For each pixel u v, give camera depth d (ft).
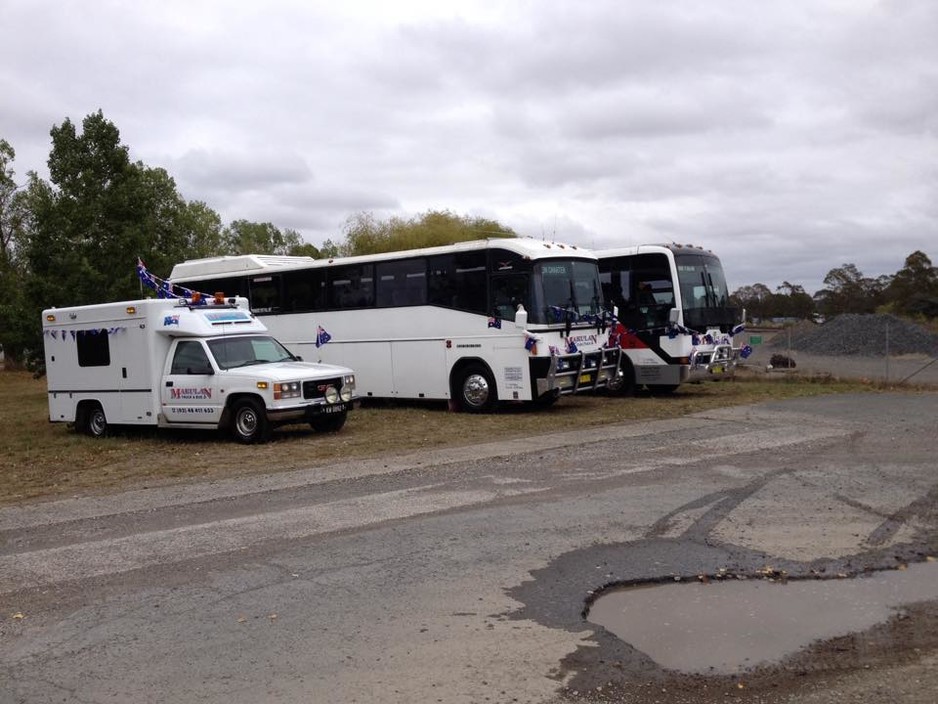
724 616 18.48
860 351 104.99
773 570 21.38
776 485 30.83
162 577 22.35
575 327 56.54
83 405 55.21
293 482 34.88
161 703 14.97
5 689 15.78
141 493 34.55
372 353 62.80
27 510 32.12
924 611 18.52
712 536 24.41
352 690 15.25
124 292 87.76
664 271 65.00
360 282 63.31
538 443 43.21
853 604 19.02
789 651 16.60
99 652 17.40
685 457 37.35
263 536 26.11
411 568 22.34
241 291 70.03
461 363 58.59
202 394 49.42
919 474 32.19
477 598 19.94
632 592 20.17
